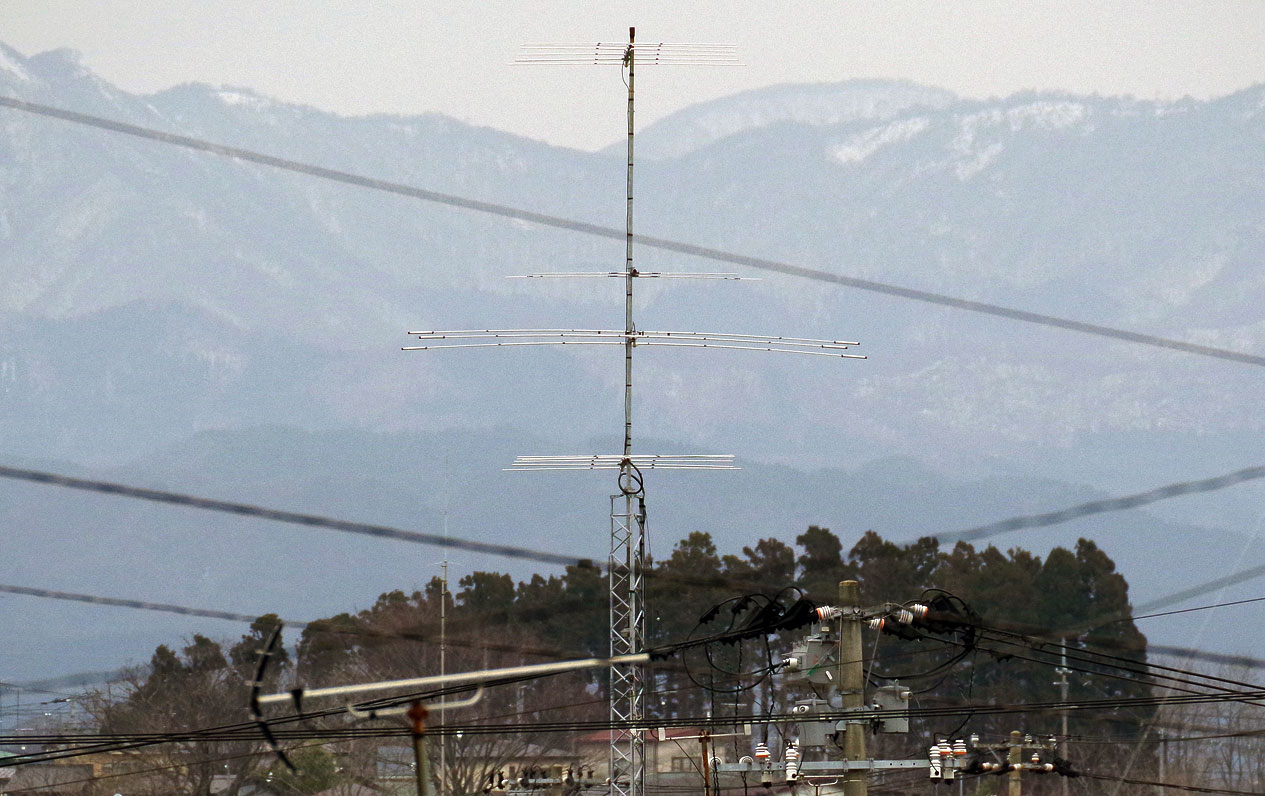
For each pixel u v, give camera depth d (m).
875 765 139.38
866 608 144.50
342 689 63.25
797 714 142.00
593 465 156.38
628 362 160.25
